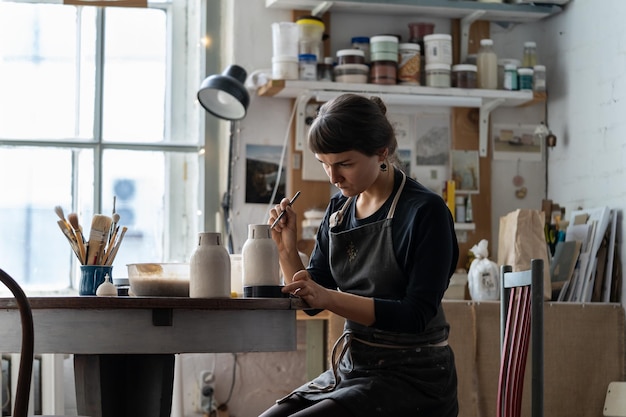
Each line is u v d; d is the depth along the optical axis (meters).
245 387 5.22
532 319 2.69
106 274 3.13
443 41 5.27
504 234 5.11
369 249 2.80
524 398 4.82
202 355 5.19
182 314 2.57
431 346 2.74
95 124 5.29
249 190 5.25
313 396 2.73
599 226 4.98
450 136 5.52
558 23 5.61
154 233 5.34
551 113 5.64
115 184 5.29
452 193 5.39
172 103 5.41
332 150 2.63
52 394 4.62
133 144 5.32
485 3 5.34
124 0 4.99
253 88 5.19
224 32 5.40
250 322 2.63
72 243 3.15
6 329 2.56
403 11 5.37
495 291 4.95
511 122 5.62
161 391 2.90
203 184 5.35
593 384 4.87
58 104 5.25
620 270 5.00
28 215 5.17
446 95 5.27
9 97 5.20
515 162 5.60
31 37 5.24
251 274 2.76
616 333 4.92
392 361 2.71
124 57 5.36
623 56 5.02
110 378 2.91
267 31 5.31
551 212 5.45
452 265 2.82
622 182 5.00
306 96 5.16
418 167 5.47
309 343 5.06
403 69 5.23
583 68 5.36
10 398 4.69
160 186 5.36
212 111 4.82
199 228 5.35
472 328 4.78
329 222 2.95
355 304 2.60
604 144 5.16
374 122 2.66
